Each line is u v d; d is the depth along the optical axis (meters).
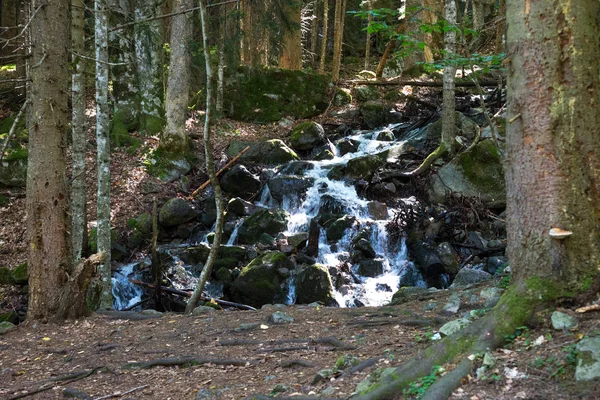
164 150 16.22
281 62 22.48
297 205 14.46
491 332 3.93
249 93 20.09
